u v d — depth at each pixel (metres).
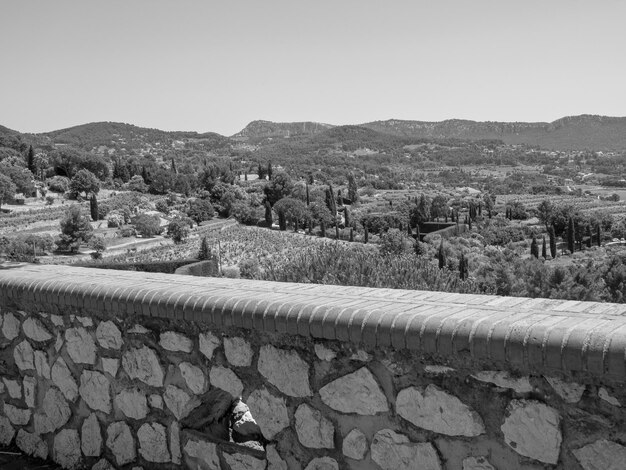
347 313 3.74
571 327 3.00
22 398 5.79
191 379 4.60
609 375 2.88
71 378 5.35
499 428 3.29
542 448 3.16
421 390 3.54
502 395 3.27
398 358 3.61
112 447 5.13
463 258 43.50
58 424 5.50
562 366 2.96
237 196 153.38
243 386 4.34
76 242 102.69
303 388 4.04
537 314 3.40
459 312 3.54
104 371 5.11
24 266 6.91
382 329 3.57
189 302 4.47
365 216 141.75
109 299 4.91
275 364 4.15
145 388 4.88
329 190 158.75
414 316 3.50
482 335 3.21
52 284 5.36
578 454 3.06
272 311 4.05
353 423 3.84
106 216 133.12
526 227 137.00
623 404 2.90
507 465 3.30
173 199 161.00
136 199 156.38
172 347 4.68
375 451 3.77
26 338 5.69
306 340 3.98
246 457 4.34
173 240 113.12
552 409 3.11
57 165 179.50
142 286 4.99
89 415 5.25
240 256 93.12
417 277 10.66
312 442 4.04
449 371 3.42
